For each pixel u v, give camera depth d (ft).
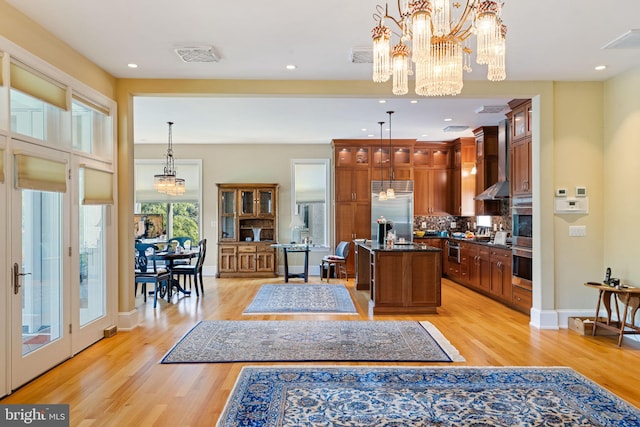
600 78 15.44
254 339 14.08
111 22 10.78
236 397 9.57
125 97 15.38
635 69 14.24
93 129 13.93
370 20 10.70
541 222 15.69
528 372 11.10
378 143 28.50
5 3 9.66
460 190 27.94
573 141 15.80
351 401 9.37
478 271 22.47
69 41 11.94
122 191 15.48
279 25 10.98
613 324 14.21
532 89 15.65
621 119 14.94
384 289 17.70
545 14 10.27
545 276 15.65
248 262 28.66
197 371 11.26
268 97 16.07
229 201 29.12
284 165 30.37
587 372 11.13
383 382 10.45
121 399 9.53
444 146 29.48
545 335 14.61
